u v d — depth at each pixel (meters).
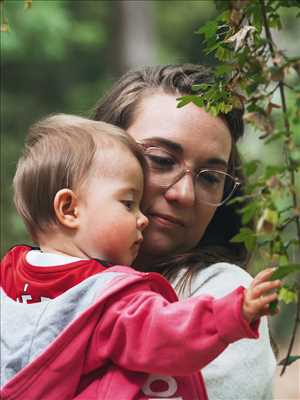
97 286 2.41
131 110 2.99
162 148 2.88
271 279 2.01
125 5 18.17
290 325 9.78
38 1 15.27
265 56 2.10
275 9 2.20
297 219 2.03
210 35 2.30
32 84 16.91
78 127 2.71
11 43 15.27
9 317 2.49
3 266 2.64
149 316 2.30
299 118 2.02
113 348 2.34
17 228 12.78
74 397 2.39
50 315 2.42
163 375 2.41
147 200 2.86
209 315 2.20
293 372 8.66
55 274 2.50
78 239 2.60
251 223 3.13
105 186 2.62
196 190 2.90
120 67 18.05
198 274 2.87
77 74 17.56
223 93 2.26
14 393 2.37
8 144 15.62
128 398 2.36
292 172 1.98
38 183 2.62
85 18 18.23
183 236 2.92
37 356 2.37
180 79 3.02
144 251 2.92
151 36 18.36
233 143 3.08
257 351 2.70
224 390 2.63
